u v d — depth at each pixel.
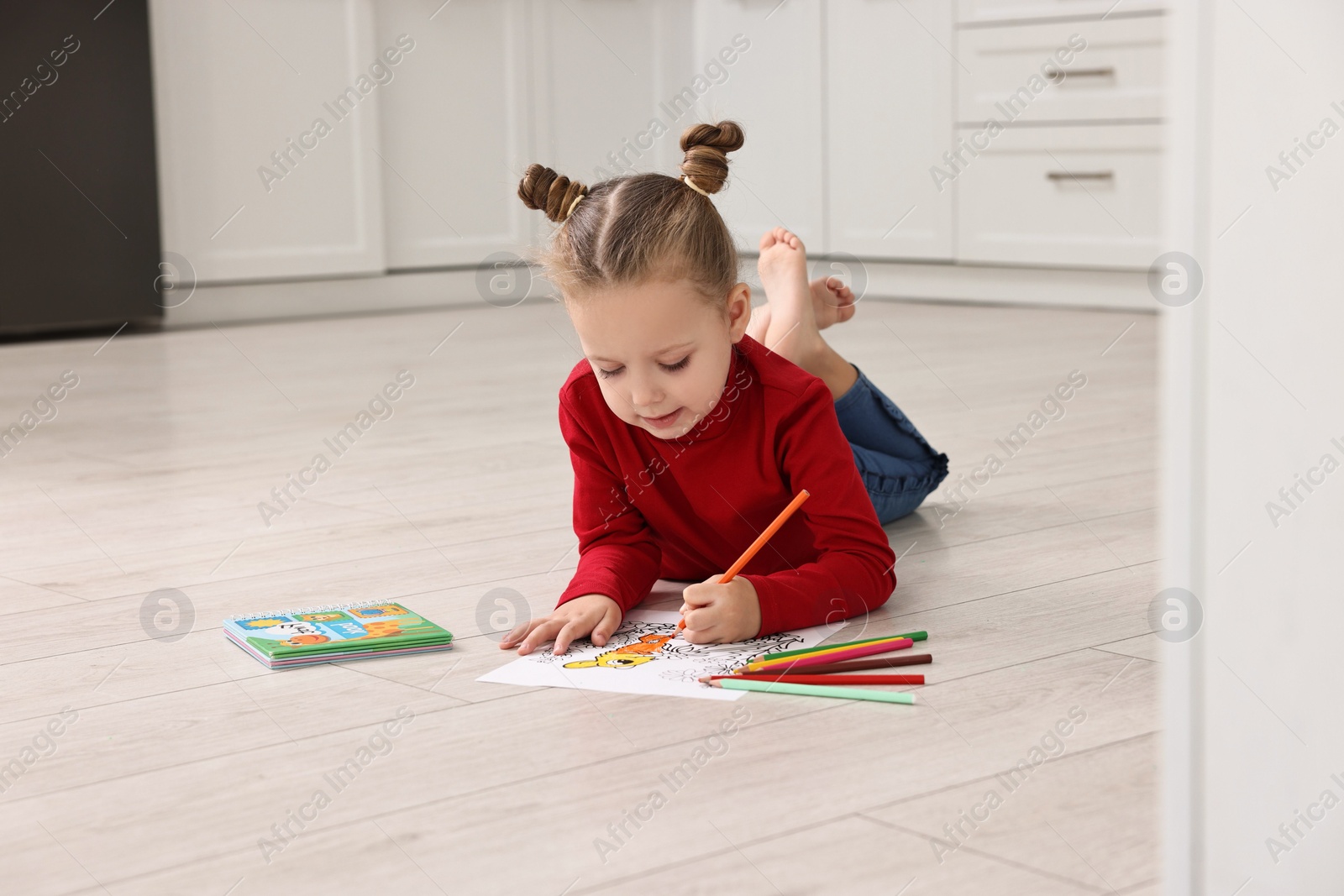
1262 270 0.63
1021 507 1.73
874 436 1.59
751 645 1.18
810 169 4.40
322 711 1.05
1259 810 0.66
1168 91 0.62
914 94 4.14
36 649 1.23
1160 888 0.73
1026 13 3.86
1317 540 0.65
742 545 1.33
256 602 1.37
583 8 4.48
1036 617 1.25
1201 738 0.65
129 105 3.65
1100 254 3.85
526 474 2.00
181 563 1.53
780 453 1.25
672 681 1.09
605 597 1.22
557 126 4.50
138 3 3.62
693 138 1.16
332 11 4.00
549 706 1.04
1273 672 0.66
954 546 1.54
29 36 3.48
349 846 0.81
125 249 3.70
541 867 0.78
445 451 2.18
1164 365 0.64
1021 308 4.02
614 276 1.07
